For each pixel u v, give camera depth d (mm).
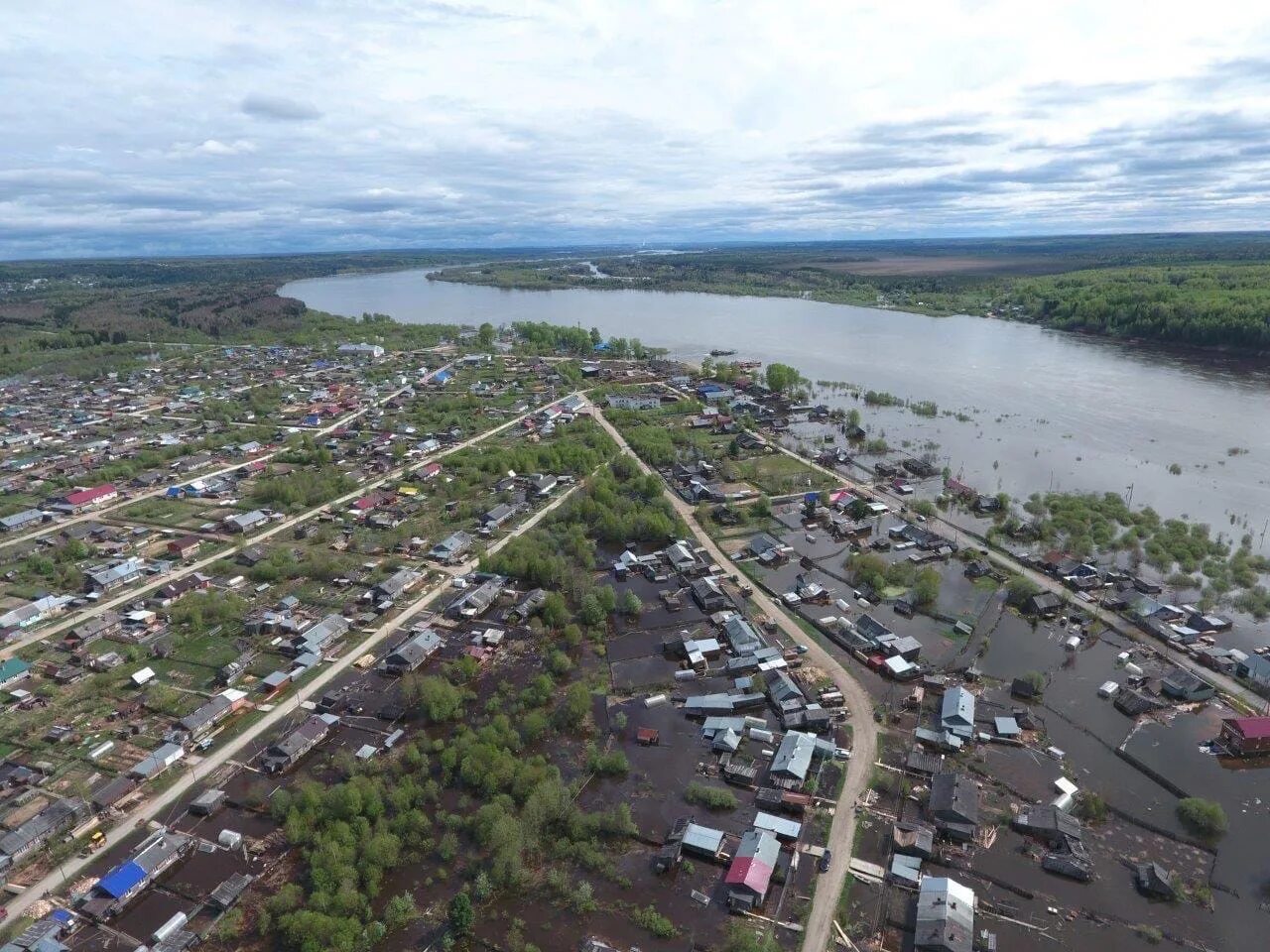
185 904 70875
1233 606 116812
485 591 123000
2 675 104062
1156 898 68938
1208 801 78688
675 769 86688
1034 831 75812
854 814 78562
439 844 76562
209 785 85750
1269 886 70188
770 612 118625
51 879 73688
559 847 75375
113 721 96562
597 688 101250
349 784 81312
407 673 104500
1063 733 90688
